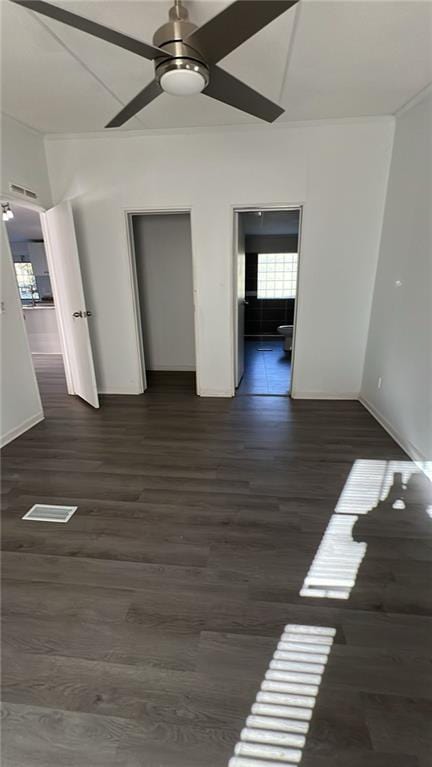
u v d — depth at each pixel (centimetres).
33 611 154
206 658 134
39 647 139
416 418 266
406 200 293
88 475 256
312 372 398
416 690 124
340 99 283
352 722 115
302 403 392
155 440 309
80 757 107
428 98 260
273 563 177
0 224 301
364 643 139
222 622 148
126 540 194
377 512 213
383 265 338
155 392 438
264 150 339
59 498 230
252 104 198
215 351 404
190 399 410
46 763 106
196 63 156
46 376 511
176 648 138
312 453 283
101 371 430
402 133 303
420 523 203
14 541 194
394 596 159
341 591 162
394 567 174
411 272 280
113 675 129
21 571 175
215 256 373
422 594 160
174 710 118
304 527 201
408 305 283
